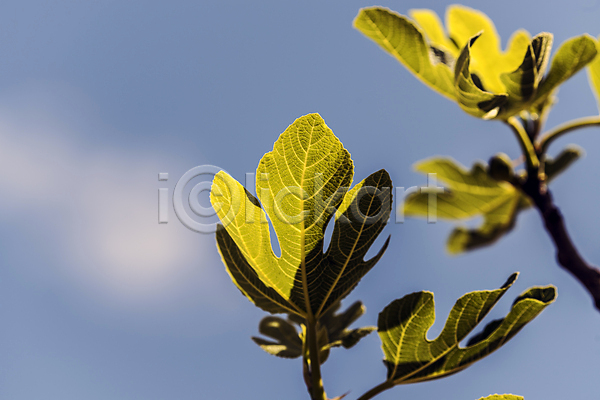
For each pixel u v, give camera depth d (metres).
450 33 1.05
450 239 0.98
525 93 0.96
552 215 0.96
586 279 0.95
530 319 0.99
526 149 0.97
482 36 1.04
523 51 1.03
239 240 0.99
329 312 1.08
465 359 1.00
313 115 0.99
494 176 0.97
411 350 1.01
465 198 0.98
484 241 0.98
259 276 1.00
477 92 0.96
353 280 1.01
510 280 0.99
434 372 1.00
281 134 1.00
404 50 0.99
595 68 0.99
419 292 1.01
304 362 1.02
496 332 0.99
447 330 1.00
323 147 1.00
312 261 1.00
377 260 1.00
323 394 1.00
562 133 0.97
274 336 1.08
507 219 0.98
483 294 1.00
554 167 0.97
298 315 1.03
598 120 0.96
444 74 0.99
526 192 0.97
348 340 1.05
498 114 0.97
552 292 0.98
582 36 0.95
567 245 0.95
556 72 0.96
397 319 1.01
